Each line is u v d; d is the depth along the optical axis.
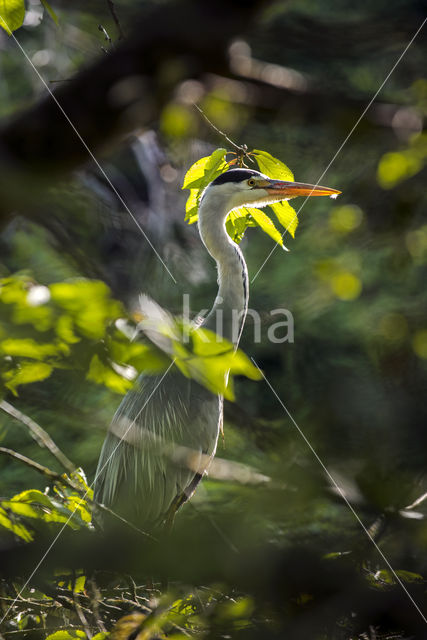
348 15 13.59
